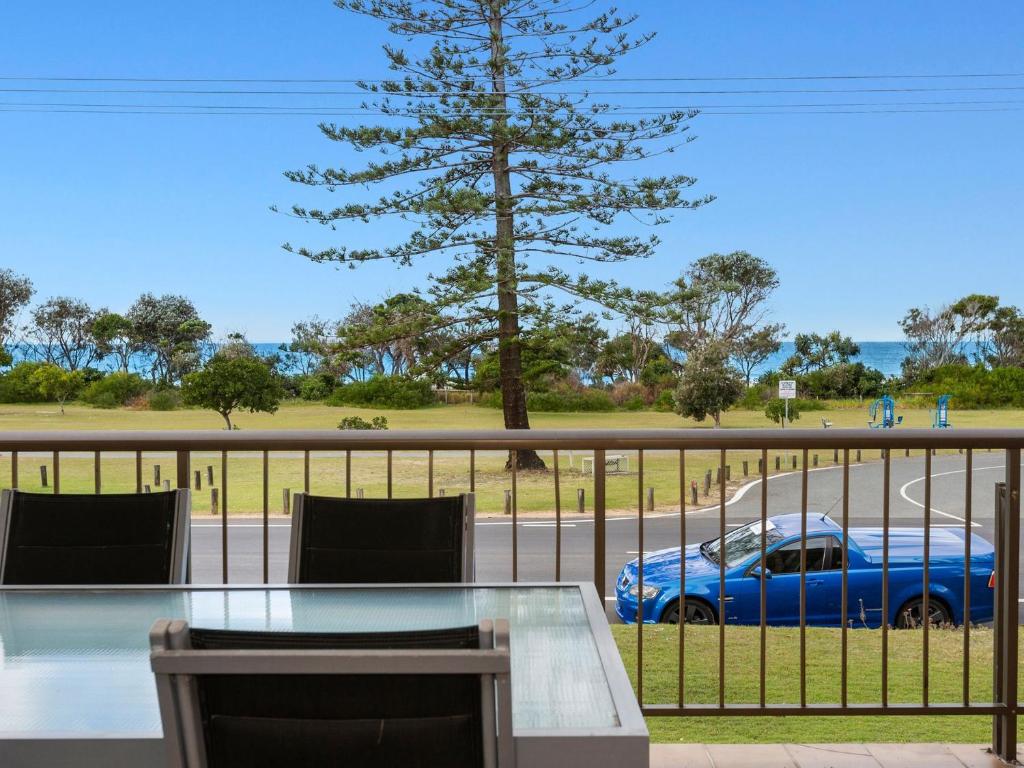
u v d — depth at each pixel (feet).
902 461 78.48
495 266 78.13
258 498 55.98
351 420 102.83
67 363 201.36
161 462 74.95
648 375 137.80
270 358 173.37
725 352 115.34
